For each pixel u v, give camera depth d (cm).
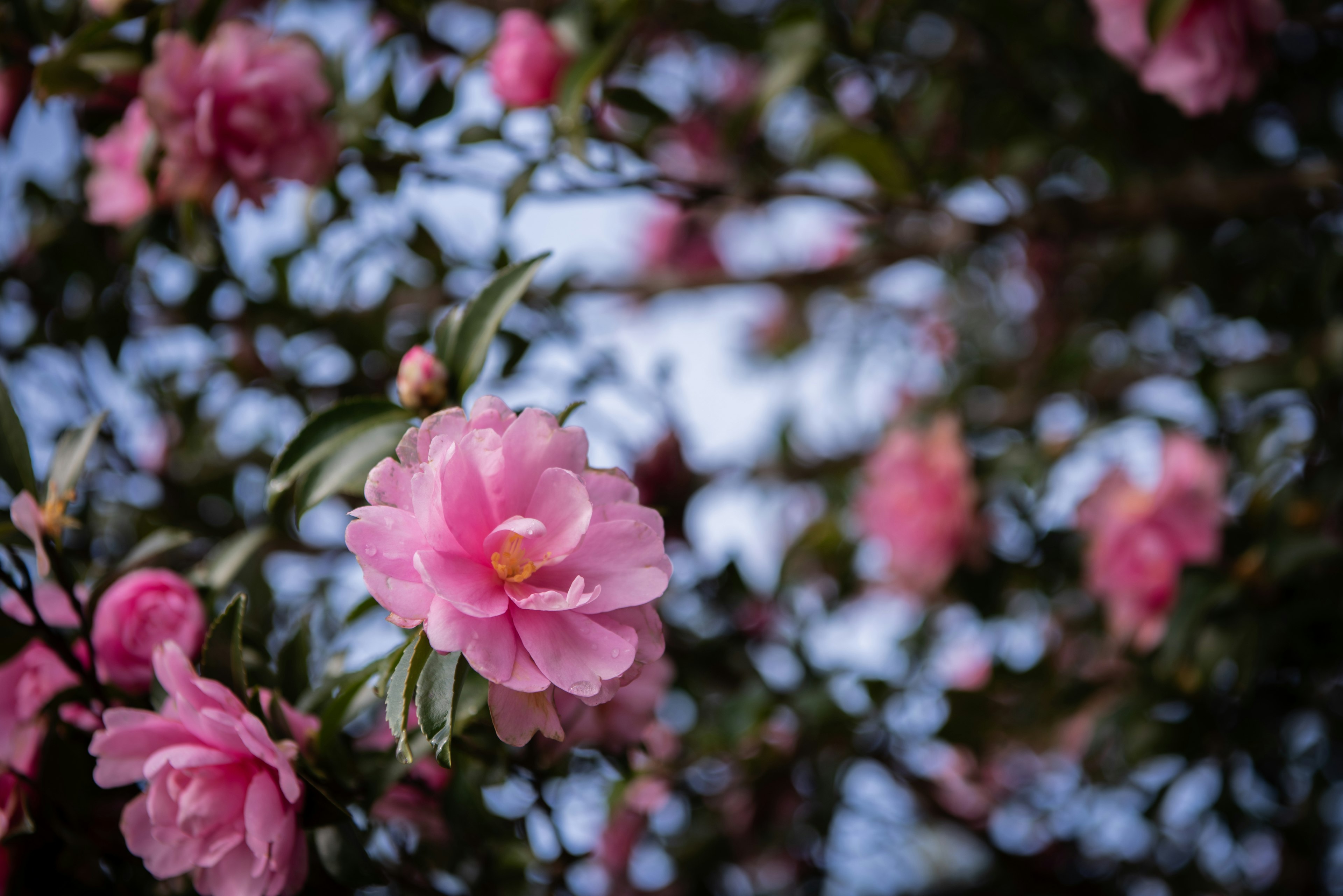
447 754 73
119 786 80
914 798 128
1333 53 114
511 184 97
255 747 77
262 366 108
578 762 90
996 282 148
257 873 77
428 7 104
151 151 94
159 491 105
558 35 98
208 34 95
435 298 112
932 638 124
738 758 107
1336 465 99
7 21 96
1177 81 101
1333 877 109
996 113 116
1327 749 104
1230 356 122
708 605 112
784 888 120
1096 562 102
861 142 103
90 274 104
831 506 139
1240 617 98
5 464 83
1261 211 109
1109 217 110
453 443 74
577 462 76
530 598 74
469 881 87
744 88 136
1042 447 112
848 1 107
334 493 80
